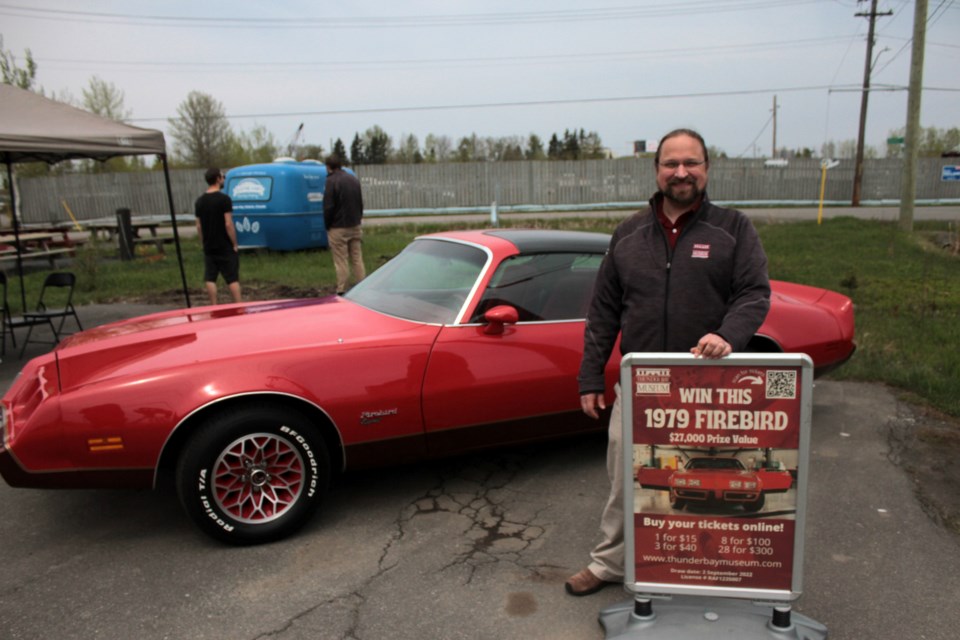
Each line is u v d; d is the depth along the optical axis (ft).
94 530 10.94
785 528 7.27
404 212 100.53
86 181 92.27
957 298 28.19
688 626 7.66
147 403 9.67
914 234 56.29
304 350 10.63
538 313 12.48
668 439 7.38
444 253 13.80
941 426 15.14
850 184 109.09
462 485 12.53
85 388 9.71
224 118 153.28
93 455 9.61
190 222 87.30
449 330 11.68
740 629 7.57
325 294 33.19
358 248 32.83
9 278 39.91
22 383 10.61
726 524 7.39
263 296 32.94
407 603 8.89
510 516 11.33
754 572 7.42
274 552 10.20
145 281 37.09
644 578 7.69
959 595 8.98
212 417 9.92
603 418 12.94
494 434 12.10
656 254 7.79
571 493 12.18
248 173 46.47
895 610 8.66
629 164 105.91
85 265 37.29
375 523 11.10
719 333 7.09
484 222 79.46
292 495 10.53
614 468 8.52
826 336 14.29
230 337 11.38
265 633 8.30
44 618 8.61
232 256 28.37
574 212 98.99
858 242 50.44
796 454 7.13
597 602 8.87
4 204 79.71
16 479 9.53
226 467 9.96
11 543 10.55
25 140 19.35
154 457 9.78
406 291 13.24
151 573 9.64
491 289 12.20
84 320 28.12
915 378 17.58
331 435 10.93
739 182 107.34
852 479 12.52
